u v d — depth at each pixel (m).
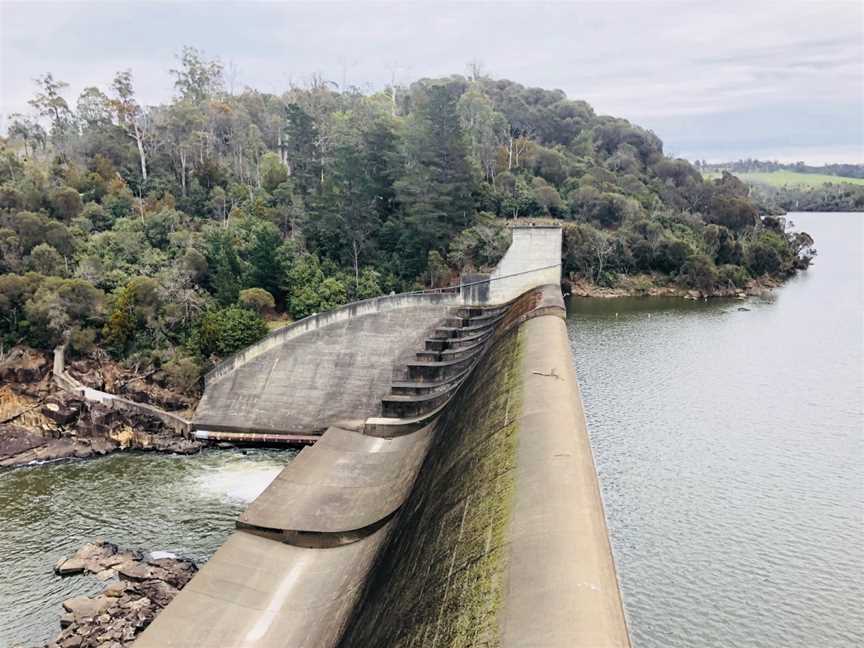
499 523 17.86
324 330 55.19
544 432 22.03
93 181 88.25
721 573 39.75
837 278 148.00
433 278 77.88
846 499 47.56
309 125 93.44
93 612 31.23
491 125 136.38
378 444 45.06
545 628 12.54
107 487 45.94
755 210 156.88
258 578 30.34
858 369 77.50
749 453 55.53
